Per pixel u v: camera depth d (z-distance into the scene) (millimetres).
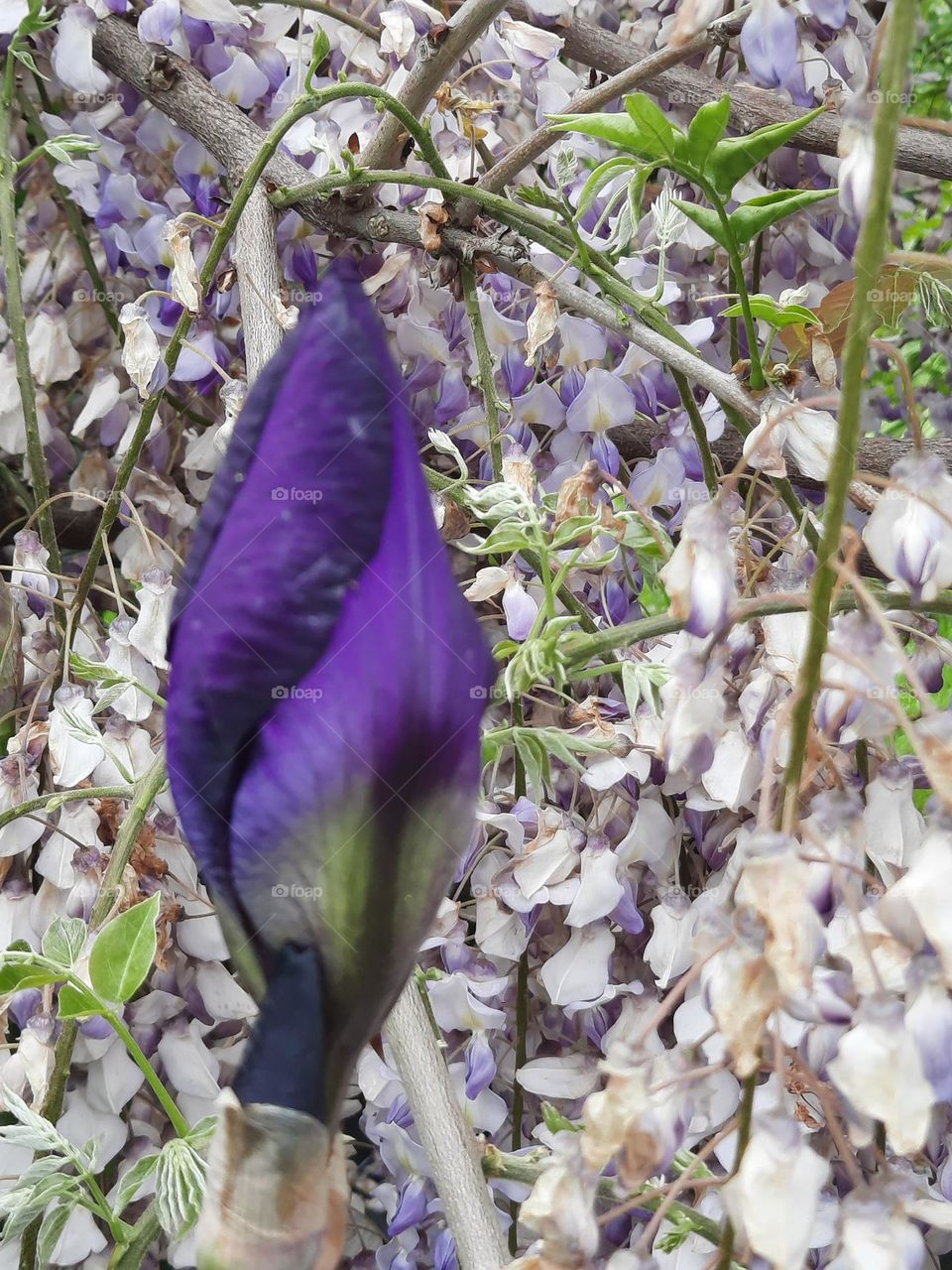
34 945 462
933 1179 384
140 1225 343
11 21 480
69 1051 375
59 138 500
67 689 448
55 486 629
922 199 663
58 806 419
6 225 503
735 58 577
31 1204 322
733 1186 207
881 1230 212
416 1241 474
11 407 587
